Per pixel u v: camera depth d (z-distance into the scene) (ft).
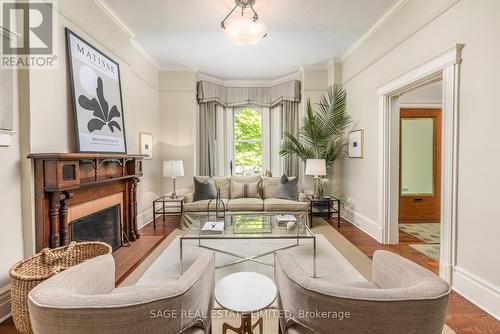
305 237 8.04
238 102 18.52
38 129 6.78
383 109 10.96
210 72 17.16
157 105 16.24
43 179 6.61
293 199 14.39
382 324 3.03
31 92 6.57
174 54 14.46
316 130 14.58
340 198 15.23
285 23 11.21
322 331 3.31
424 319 3.03
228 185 15.53
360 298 3.06
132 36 12.00
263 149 18.88
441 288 3.22
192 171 16.56
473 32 6.59
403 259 4.45
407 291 3.13
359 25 11.39
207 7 9.93
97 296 3.03
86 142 8.41
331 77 15.62
